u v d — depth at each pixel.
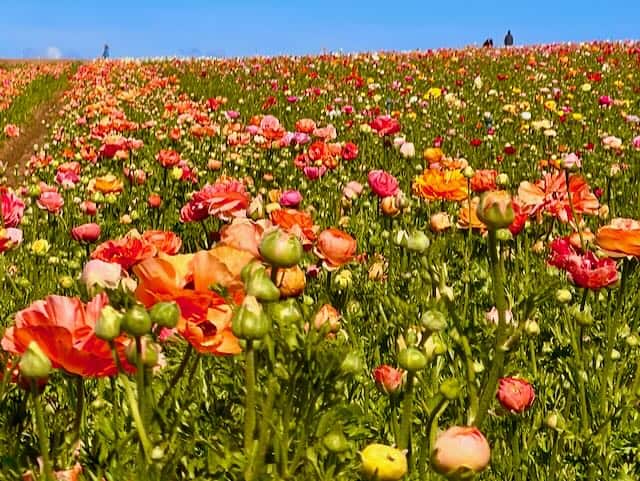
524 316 2.08
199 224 5.52
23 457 1.94
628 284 4.04
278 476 1.88
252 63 26.88
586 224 5.48
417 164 8.77
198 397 2.49
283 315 2.05
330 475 1.84
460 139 11.16
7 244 3.27
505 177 4.41
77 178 7.28
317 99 16.61
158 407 1.94
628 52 23.73
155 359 1.75
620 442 2.57
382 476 1.62
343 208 5.83
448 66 22.53
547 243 4.59
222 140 10.45
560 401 3.00
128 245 2.76
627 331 3.33
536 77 18.59
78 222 6.13
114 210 6.61
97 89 18.19
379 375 2.31
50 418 2.40
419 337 2.89
